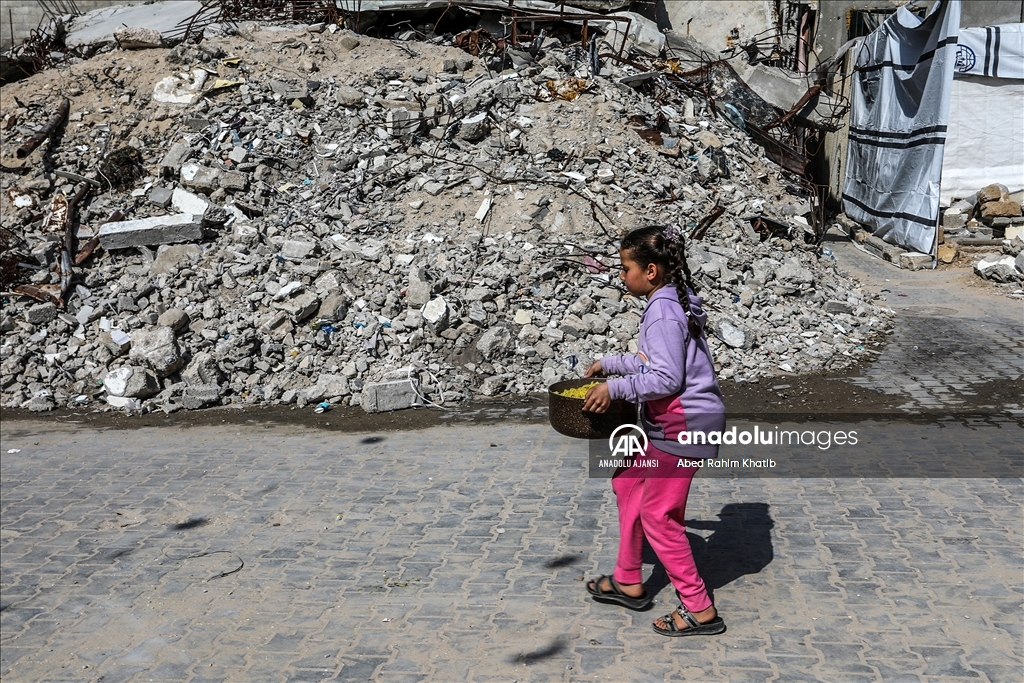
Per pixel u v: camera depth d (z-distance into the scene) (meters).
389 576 4.70
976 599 4.16
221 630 4.27
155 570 4.93
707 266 9.52
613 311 8.80
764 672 3.67
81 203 10.56
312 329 8.64
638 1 16.44
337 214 10.12
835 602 4.20
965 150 13.64
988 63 13.25
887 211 13.84
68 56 14.84
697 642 3.93
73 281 9.34
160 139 11.41
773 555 4.71
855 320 9.41
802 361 8.48
